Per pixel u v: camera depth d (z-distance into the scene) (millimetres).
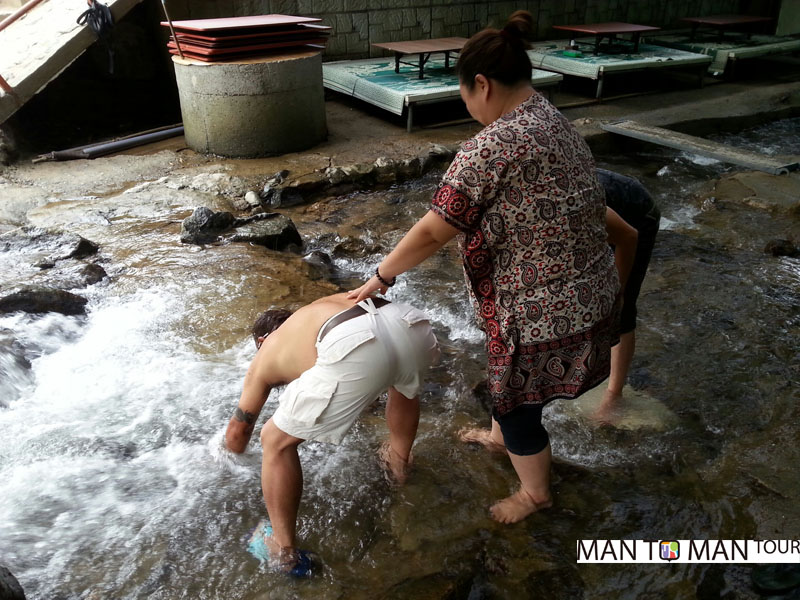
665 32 11062
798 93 8742
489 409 3025
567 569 2182
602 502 2455
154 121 7770
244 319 3658
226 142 6266
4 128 6449
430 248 1986
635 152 7270
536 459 2281
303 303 3863
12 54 6312
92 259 4344
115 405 2973
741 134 7840
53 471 2574
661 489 2516
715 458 2670
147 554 2211
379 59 8680
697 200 5723
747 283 4199
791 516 2312
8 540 2242
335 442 2047
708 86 9148
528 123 1859
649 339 3568
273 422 2041
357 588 2090
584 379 2045
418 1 8758
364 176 5980
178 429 2826
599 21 10422
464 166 1852
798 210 5273
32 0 6121
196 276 4117
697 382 3191
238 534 2305
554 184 1861
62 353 3375
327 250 4750
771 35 10805
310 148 6566
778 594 2027
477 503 2451
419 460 2668
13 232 4516
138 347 3393
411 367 2076
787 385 3129
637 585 2127
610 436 2811
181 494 2480
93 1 6141
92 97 7574
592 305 1979
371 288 2070
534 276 1941
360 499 2459
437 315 3906
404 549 2250
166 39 7516
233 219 4820
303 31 6312
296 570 2123
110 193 5555
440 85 7141
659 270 4398
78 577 2119
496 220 1897
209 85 6059
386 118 7660
